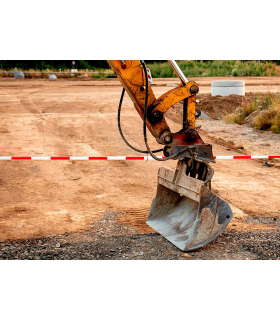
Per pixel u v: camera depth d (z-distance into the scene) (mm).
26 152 10781
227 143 11875
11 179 8531
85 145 11641
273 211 6777
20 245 5516
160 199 6141
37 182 8352
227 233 5898
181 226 5730
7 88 26047
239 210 6801
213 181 8438
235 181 8453
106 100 19906
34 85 28719
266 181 8484
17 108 17297
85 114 16031
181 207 6047
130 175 8914
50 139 12281
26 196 7516
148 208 6906
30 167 9422
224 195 7559
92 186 8133
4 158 8359
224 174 8984
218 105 18891
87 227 6121
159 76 37281
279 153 10664
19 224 6219
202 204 5172
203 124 15148
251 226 6164
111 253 5262
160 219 6090
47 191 7809
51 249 5391
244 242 5598
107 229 6051
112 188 8016
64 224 6234
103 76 38938
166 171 5863
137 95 5441
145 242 5605
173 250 5344
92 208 6922
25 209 6859
